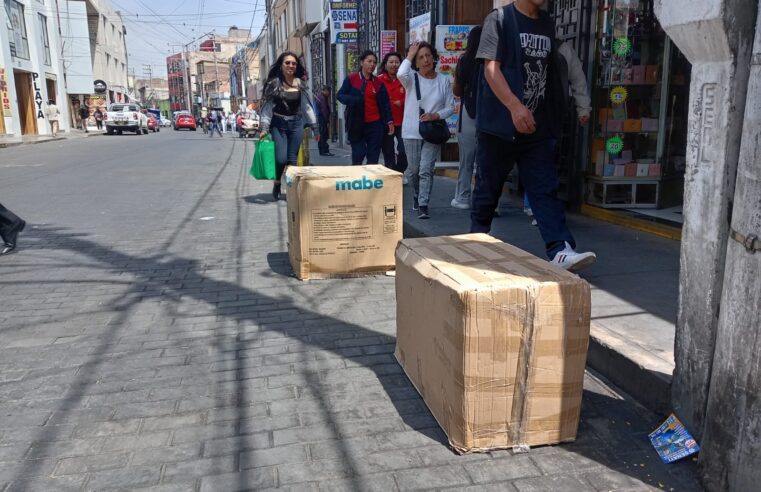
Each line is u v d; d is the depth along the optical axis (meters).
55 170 13.90
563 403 2.58
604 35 6.05
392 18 14.64
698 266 2.40
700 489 2.32
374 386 3.15
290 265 5.44
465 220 6.44
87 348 3.68
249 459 2.52
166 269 5.38
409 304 3.13
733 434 2.13
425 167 6.46
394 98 8.00
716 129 2.26
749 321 2.03
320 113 16.73
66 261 5.66
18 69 31.05
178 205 8.74
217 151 20.86
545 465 2.48
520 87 3.94
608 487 2.34
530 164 4.21
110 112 39.09
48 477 2.41
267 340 3.78
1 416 2.88
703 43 2.24
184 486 2.35
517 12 4.00
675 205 6.52
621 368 3.05
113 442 2.66
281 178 8.62
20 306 4.43
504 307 2.44
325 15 23.81
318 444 2.63
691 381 2.49
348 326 4.00
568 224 5.97
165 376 3.29
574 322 2.52
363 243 5.01
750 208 2.00
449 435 2.62
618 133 6.25
